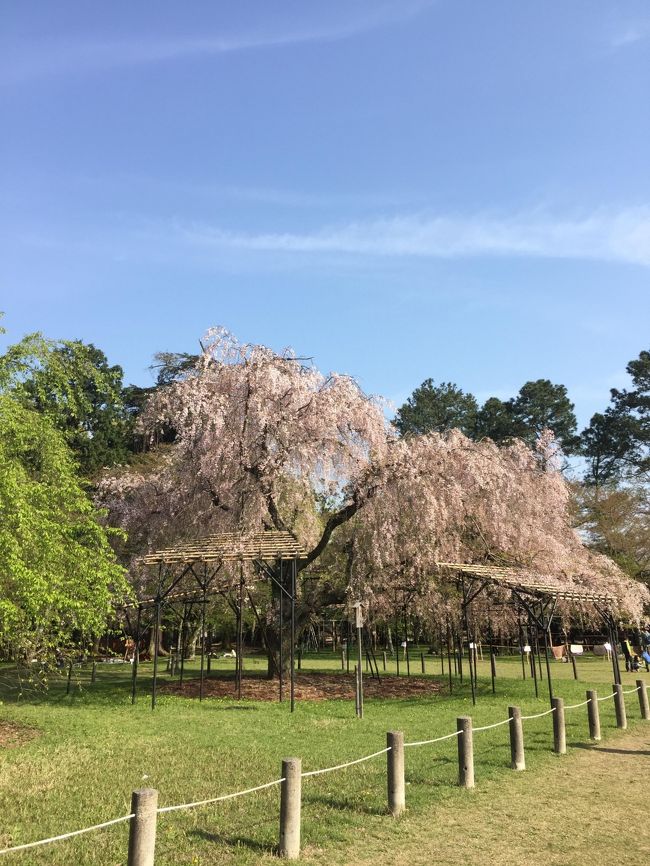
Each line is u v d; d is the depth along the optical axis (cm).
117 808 667
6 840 570
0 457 973
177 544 1784
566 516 2180
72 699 1545
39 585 922
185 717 1285
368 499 1811
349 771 819
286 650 1956
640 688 1291
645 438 5053
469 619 2116
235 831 596
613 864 537
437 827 616
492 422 5603
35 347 1164
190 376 1880
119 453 3209
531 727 1162
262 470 1759
